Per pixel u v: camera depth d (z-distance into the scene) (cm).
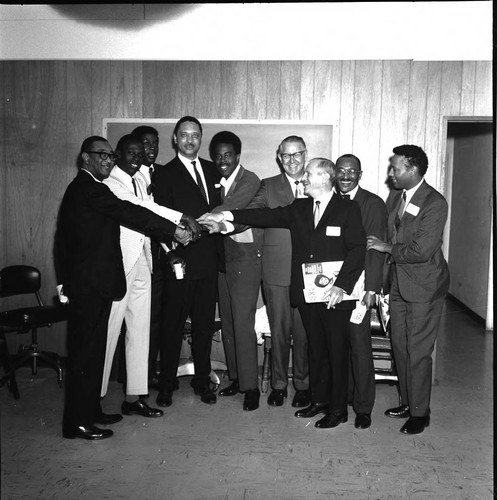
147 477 329
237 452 362
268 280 439
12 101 551
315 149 534
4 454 356
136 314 416
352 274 386
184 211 434
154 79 539
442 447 374
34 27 543
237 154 451
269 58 531
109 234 379
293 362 453
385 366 493
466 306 841
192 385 462
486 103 523
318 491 315
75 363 375
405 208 404
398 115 528
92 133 546
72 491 312
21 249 559
